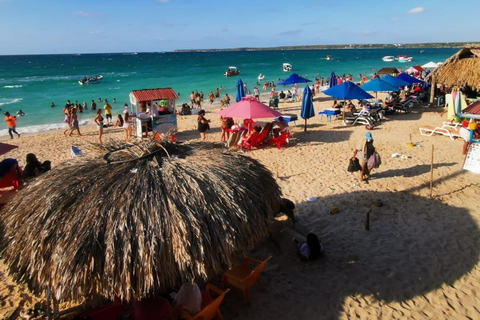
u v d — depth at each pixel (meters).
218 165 5.10
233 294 5.66
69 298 3.90
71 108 18.50
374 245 7.03
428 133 15.54
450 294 5.71
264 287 5.84
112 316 4.84
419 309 5.39
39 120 25.33
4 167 7.95
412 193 9.35
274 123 14.52
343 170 11.27
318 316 5.23
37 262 4.03
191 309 4.68
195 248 4.05
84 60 151.88
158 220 4.11
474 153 10.71
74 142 17.03
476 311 5.37
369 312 5.31
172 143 5.70
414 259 6.57
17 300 5.47
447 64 19.84
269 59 135.38
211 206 4.40
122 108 30.31
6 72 81.75
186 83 50.31
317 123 18.84
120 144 5.95
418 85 25.72
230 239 4.30
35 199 4.54
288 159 12.60
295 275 6.15
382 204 8.66
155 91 16.30
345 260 6.55
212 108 28.64
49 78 64.25
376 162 9.99
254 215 4.82
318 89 33.75
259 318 5.18
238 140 14.08
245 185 5.04
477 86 18.48
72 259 3.81
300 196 9.35
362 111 18.31
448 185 9.80
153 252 3.90
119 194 4.36
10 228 4.48
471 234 7.36
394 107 20.14
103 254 3.89
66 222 4.10
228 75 59.81
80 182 4.62
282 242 6.89
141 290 3.86
